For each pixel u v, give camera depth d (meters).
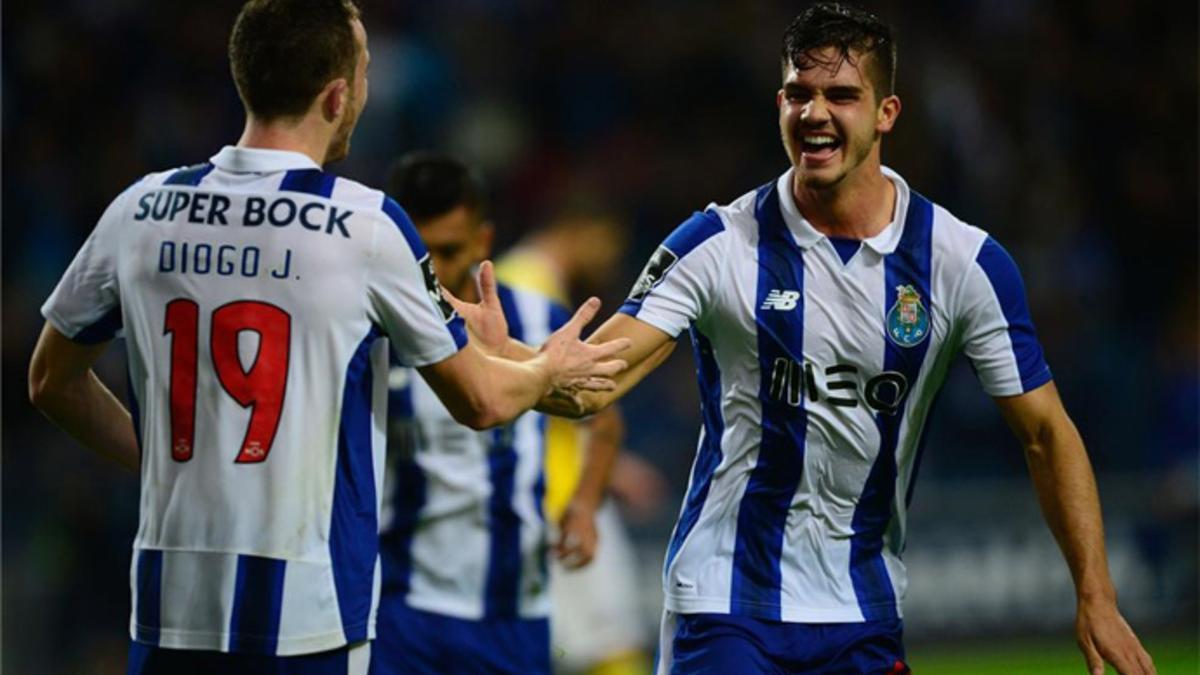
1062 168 52.28
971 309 15.69
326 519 13.66
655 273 15.91
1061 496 15.95
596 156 49.53
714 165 49.97
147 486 13.87
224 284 13.60
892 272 15.61
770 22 52.69
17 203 42.75
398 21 49.44
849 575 15.99
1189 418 43.31
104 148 44.88
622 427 23.45
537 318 22.00
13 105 44.44
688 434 41.59
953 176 50.44
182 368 13.66
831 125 15.11
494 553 21.09
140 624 13.85
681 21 52.16
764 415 15.77
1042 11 54.78
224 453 13.55
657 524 39.41
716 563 15.95
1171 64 55.34
